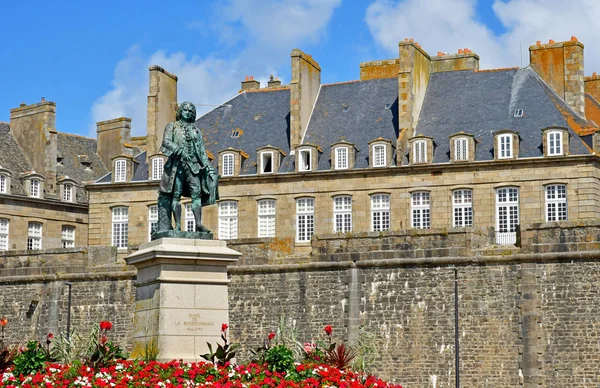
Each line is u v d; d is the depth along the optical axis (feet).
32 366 80.18
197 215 80.53
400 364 124.47
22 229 210.18
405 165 176.55
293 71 187.83
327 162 183.73
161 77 197.16
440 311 123.34
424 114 184.85
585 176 166.81
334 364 86.22
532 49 185.47
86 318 141.69
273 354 79.71
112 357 78.28
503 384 119.03
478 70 188.03
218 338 78.64
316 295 130.31
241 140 192.95
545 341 117.70
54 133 219.20
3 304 147.33
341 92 194.90
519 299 119.44
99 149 239.09
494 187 171.42
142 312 79.56
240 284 134.62
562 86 182.60
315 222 181.37
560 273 118.01
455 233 124.06
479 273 121.90
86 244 223.30
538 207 168.66
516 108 178.70
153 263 78.89
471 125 179.11
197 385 72.38
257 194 184.85
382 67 197.67
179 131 80.74
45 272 145.69
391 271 126.72
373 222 178.60
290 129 188.65
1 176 208.74
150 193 191.31
